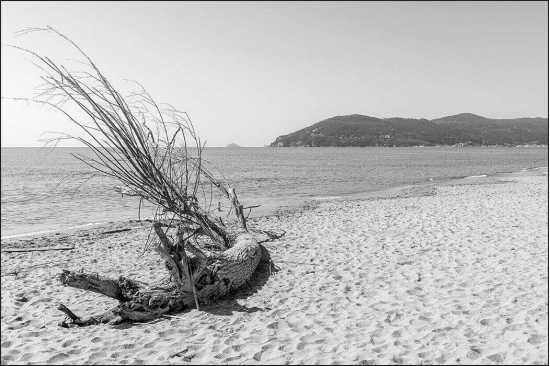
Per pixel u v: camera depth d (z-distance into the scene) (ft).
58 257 29.37
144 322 17.56
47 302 20.30
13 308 19.38
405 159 244.63
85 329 16.89
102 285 18.15
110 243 33.73
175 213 22.26
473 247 27.32
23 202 62.85
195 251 19.70
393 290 19.94
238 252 21.57
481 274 21.57
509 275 21.13
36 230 41.45
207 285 19.21
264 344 14.70
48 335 16.31
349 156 320.09
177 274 18.45
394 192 71.87
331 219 41.50
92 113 17.94
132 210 54.60
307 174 122.93
